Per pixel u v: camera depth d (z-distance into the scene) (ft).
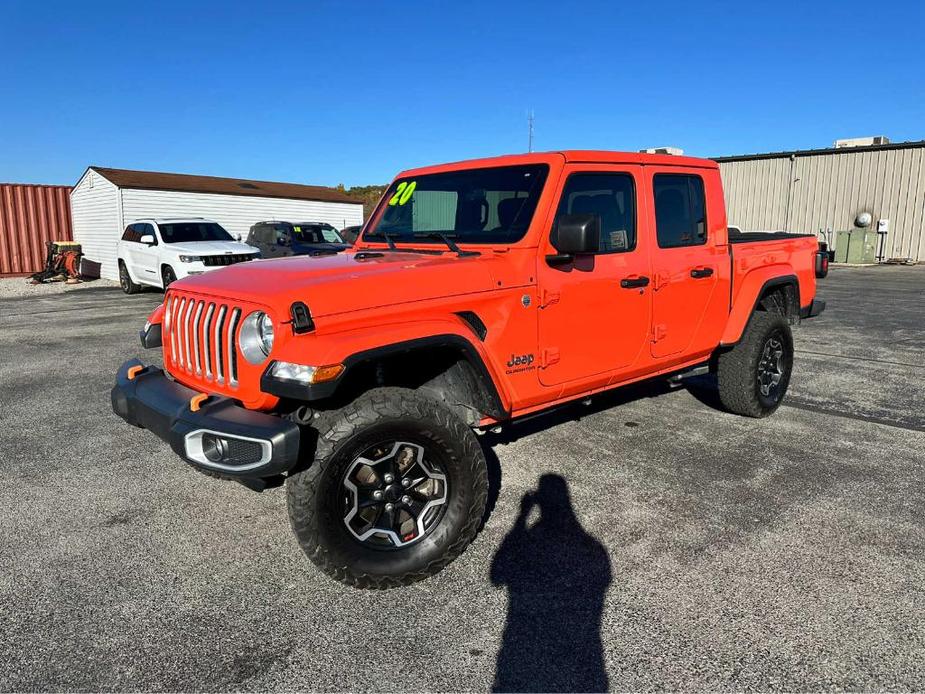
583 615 9.32
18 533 11.98
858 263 73.10
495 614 9.41
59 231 77.30
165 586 10.24
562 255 12.16
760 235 19.13
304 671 8.29
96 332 34.65
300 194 84.23
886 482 13.60
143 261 51.60
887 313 37.22
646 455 15.28
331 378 9.04
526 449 15.71
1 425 18.30
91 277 75.00
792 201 82.74
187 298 11.30
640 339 14.11
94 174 71.56
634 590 9.89
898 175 73.61
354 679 8.14
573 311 12.57
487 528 11.93
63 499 13.39
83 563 10.94
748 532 11.57
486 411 11.66
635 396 20.21
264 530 12.05
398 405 9.78
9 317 41.39
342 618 9.38
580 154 12.75
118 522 12.39
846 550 10.89
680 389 20.98
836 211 79.00
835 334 30.89
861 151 76.13
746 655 8.41
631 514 12.34
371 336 9.52
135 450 16.20
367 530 9.98
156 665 8.42
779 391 17.93
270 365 9.29
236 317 10.06
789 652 8.45
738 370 16.99
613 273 13.23
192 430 9.37
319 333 9.42
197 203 73.67
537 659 8.45
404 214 14.33
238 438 8.98
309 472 9.32
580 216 11.19
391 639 8.89
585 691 7.88
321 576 10.51
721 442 16.07
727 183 88.79
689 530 11.68
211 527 12.17
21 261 75.10
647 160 14.08
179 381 11.71
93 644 8.84
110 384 23.00
